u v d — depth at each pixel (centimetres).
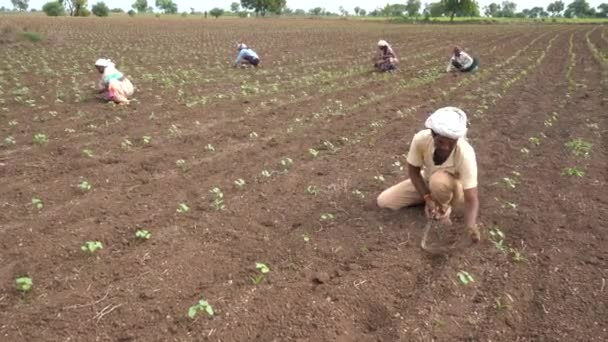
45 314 430
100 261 515
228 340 404
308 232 575
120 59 2186
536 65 2038
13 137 930
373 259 517
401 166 789
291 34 4269
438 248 538
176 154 847
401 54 2634
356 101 1307
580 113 1151
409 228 581
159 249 535
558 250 537
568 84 1538
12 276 486
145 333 410
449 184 530
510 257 524
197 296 458
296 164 808
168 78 1620
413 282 484
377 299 453
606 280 482
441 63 2180
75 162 791
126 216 614
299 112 1168
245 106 1221
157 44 3070
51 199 663
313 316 429
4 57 2059
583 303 450
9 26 2845
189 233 571
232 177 746
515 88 1482
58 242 547
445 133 471
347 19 8844
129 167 783
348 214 620
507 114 1151
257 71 1862
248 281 480
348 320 428
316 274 486
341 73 1814
